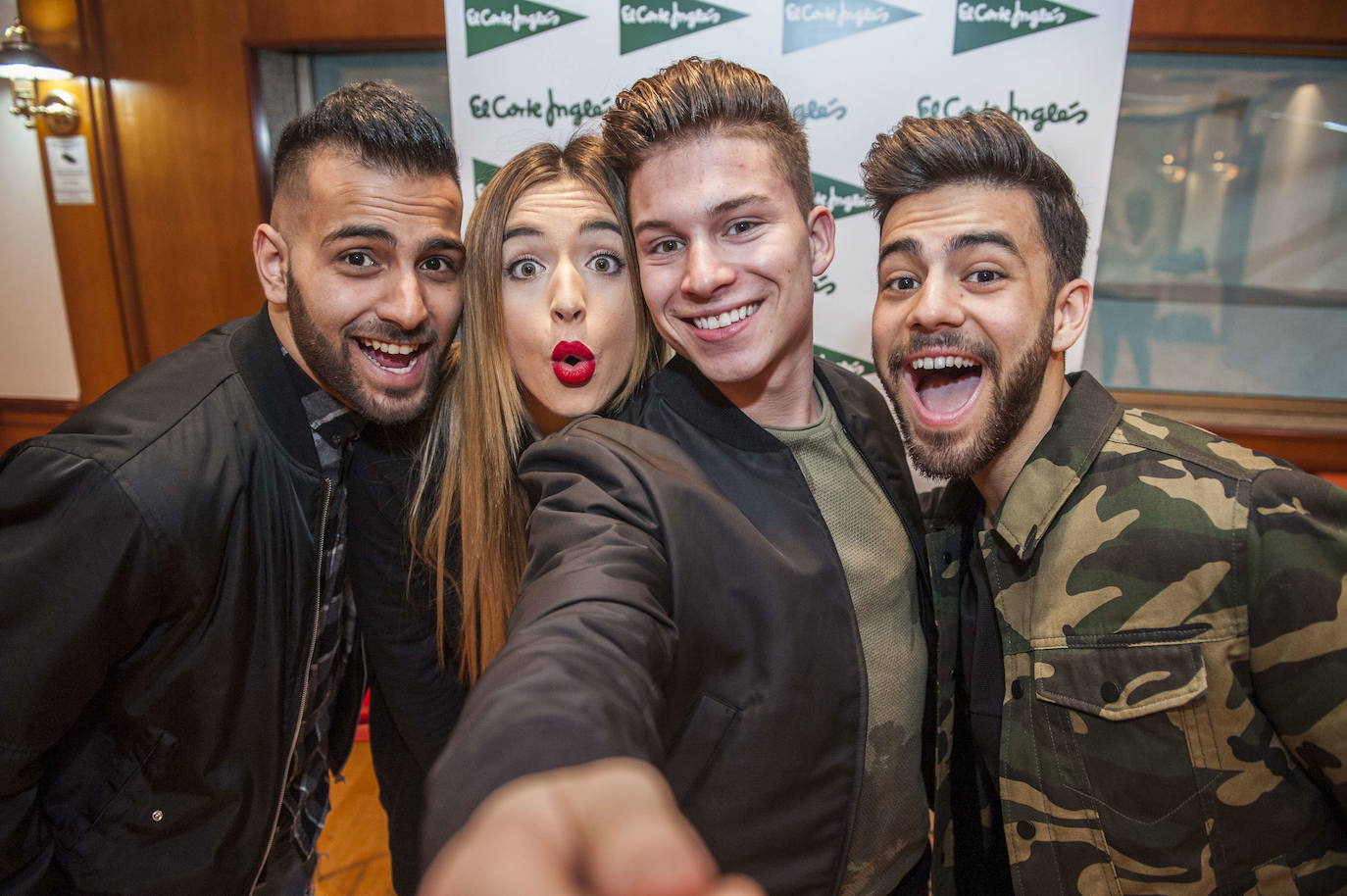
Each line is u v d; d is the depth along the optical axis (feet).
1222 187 9.54
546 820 1.08
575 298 3.84
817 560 2.99
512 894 0.94
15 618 2.93
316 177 3.28
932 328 3.03
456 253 3.60
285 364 3.60
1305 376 9.87
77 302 10.39
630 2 7.53
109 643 3.05
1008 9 7.30
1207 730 2.79
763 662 2.78
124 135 9.84
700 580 2.61
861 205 7.78
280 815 4.11
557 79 7.71
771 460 3.16
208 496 3.14
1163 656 2.81
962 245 2.95
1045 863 3.07
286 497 3.48
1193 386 10.07
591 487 2.67
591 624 1.95
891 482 3.68
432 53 9.71
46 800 3.41
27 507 2.94
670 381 3.35
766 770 2.82
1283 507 2.67
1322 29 8.62
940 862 3.58
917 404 3.22
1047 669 3.02
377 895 6.19
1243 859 2.82
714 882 0.95
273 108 9.79
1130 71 9.29
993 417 3.08
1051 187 3.01
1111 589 2.91
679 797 2.79
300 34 9.31
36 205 10.26
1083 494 3.04
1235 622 2.73
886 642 3.27
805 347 3.26
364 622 4.21
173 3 9.43
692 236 2.95
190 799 3.42
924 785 3.61
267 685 3.45
